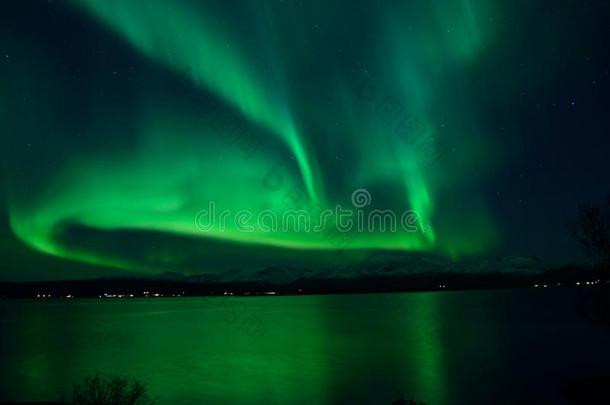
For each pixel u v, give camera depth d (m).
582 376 24.19
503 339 44.12
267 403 20.84
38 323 80.56
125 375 29.11
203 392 23.48
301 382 25.98
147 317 96.69
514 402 18.86
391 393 22.38
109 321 85.44
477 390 21.91
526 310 88.62
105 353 41.16
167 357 37.84
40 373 30.17
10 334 61.06
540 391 20.78
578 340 41.50
